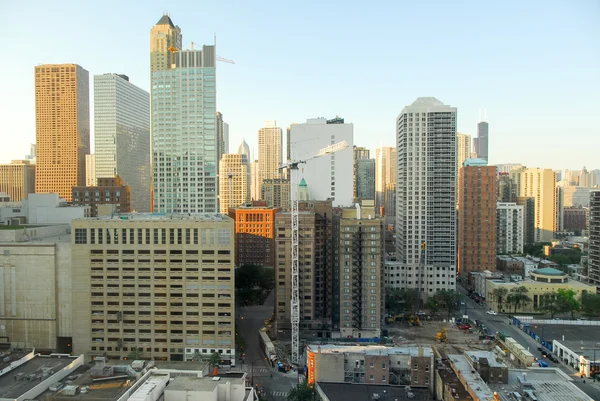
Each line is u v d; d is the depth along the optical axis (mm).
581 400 128625
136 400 103312
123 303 193125
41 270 197250
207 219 197000
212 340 192500
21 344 197875
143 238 192250
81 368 147250
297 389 150875
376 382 152375
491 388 135875
